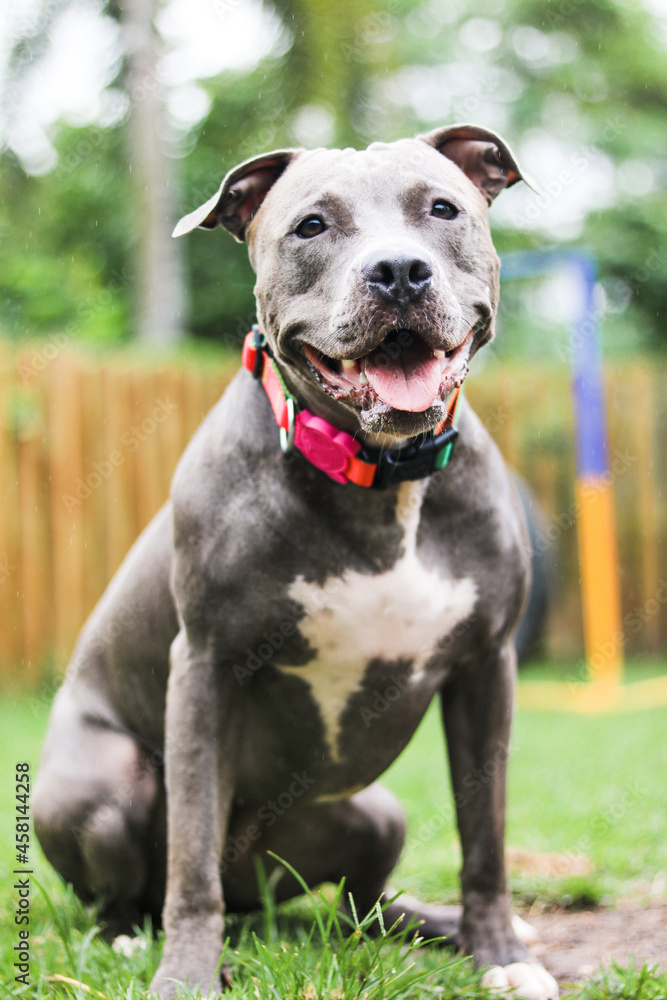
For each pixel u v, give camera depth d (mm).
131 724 3252
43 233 11844
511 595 2793
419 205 2594
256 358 2730
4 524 7766
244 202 2977
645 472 9789
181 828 2551
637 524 9773
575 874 3639
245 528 2600
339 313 2418
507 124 14852
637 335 14383
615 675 7648
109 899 3164
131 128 10508
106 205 12391
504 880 2760
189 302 13023
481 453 2773
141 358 8562
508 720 2838
